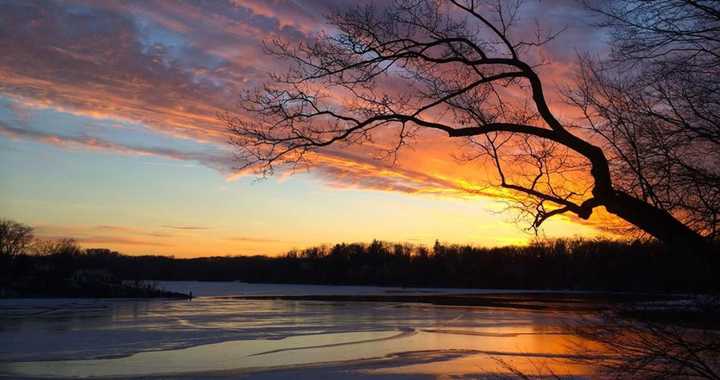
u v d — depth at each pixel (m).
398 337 46.12
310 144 6.81
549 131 6.20
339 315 72.69
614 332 6.08
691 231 5.69
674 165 5.75
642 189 5.92
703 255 5.63
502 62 6.43
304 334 48.41
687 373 5.63
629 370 5.96
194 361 32.38
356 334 48.66
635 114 6.06
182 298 128.75
